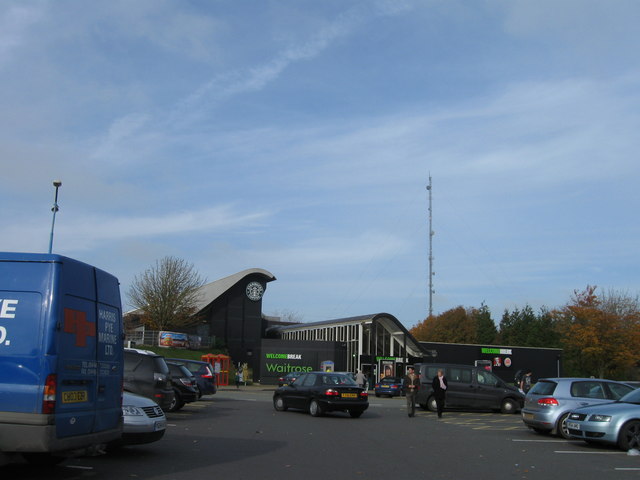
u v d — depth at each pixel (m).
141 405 11.02
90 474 9.03
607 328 49.69
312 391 21.03
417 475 9.64
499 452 12.58
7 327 7.74
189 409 22.59
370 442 13.82
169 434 14.16
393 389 41.22
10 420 7.46
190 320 65.81
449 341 74.44
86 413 8.30
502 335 75.00
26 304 7.80
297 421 18.77
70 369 7.98
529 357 60.34
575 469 10.61
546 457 12.01
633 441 12.85
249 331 69.56
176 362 26.53
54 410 7.60
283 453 11.62
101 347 8.83
